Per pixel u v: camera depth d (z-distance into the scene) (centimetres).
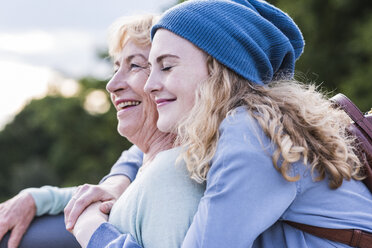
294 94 153
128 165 216
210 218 136
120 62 199
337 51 1220
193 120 151
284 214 146
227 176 138
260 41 159
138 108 196
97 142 2669
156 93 161
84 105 2612
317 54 1212
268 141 141
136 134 198
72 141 2700
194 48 156
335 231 144
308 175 145
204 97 151
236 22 156
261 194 137
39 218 201
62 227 198
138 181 164
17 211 197
